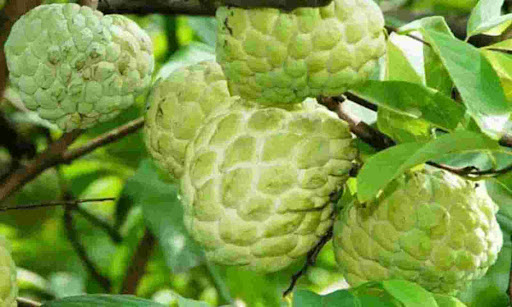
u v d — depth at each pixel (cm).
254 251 74
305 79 72
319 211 75
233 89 74
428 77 80
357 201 78
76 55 79
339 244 79
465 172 79
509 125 79
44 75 80
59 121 82
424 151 70
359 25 72
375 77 83
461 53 71
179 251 99
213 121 75
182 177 75
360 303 72
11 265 78
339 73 72
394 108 75
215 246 74
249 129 74
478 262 78
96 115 82
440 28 80
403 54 80
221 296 120
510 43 79
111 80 81
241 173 73
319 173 74
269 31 71
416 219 76
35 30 80
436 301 76
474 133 70
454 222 77
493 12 79
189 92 80
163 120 80
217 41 73
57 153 97
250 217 73
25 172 98
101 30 80
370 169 71
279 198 73
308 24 71
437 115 75
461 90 70
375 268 78
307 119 75
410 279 78
